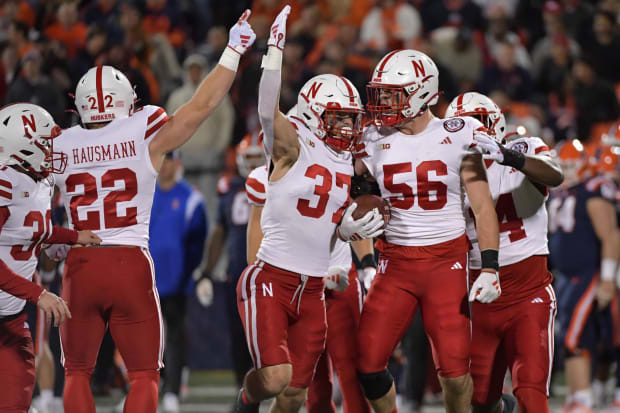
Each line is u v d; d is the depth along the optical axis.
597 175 25.58
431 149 18.03
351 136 17.98
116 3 42.59
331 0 46.62
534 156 17.55
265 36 41.81
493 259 17.44
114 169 17.36
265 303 17.70
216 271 35.88
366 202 17.91
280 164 17.67
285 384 17.61
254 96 38.28
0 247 17.02
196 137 37.22
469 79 42.38
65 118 35.00
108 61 37.19
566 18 47.31
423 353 26.67
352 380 19.62
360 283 20.30
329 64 39.78
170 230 27.59
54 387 24.53
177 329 27.62
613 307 25.78
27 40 38.31
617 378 28.41
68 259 17.52
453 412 18.14
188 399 30.19
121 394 30.48
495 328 18.56
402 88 17.91
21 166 16.91
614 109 42.12
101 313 17.44
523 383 17.88
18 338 17.38
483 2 51.78
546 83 44.88
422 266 18.02
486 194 17.72
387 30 45.09
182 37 44.09
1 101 37.91
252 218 18.97
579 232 25.38
